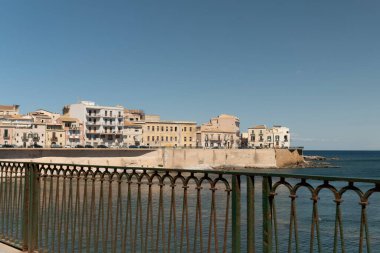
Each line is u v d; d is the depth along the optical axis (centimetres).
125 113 16200
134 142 14800
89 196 3338
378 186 502
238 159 14412
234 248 627
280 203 4609
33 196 969
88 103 14312
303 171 13975
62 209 920
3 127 11406
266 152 15012
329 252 2670
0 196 1124
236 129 18800
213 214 666
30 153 9481
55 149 9844
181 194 4381
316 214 561
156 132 15675
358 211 4319
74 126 13288
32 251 960
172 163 12775
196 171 688
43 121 13038
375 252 2705
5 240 1080
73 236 889
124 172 811
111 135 14225
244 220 2372
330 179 542
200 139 17300
